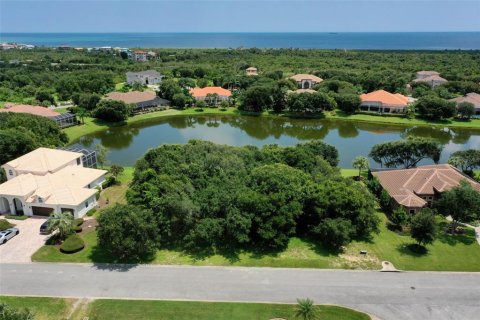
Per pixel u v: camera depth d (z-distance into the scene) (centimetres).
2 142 6931
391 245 4916
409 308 3747
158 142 10281
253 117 13375
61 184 5875
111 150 9531
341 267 4406
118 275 4203
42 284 4034
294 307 3722
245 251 4731
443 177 6091
